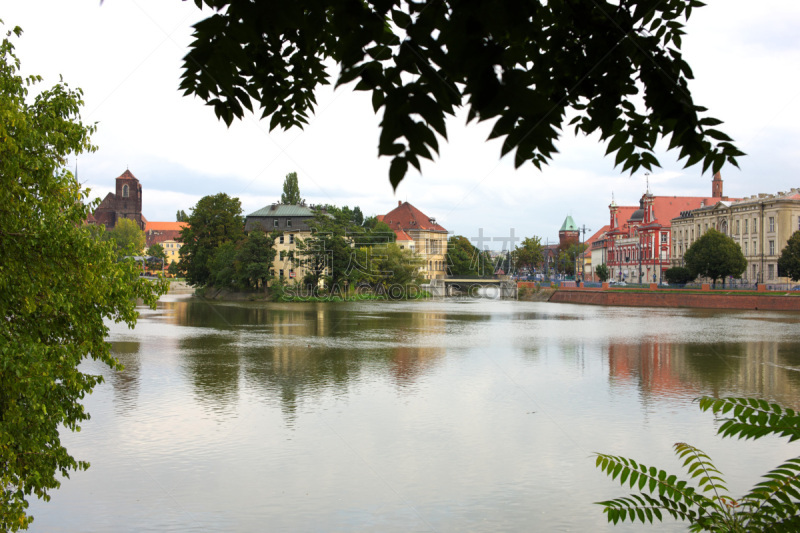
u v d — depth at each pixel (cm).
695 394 2902
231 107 484
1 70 1177
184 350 4300
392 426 2300
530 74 405
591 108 442
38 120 1215
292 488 1686
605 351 4362
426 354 4191
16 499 1097
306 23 296
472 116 240
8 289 1107
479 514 1530
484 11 226
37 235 1121
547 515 1522
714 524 477
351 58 271
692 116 402
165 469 1823
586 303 10694
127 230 16675
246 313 7788
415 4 259
